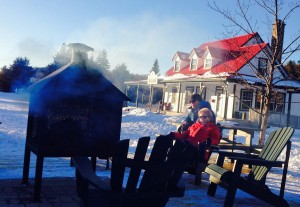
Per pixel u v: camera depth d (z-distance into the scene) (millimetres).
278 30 11180
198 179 5840
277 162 4453
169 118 22453
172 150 2674
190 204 4570
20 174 5758
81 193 2826
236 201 4984
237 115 26625
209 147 5816
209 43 34219
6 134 10711
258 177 4734
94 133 4363
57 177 5496
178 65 35844
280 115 26297
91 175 2674
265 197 4480
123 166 2699
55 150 4137
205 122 6188
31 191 4512
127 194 2580
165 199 2717
